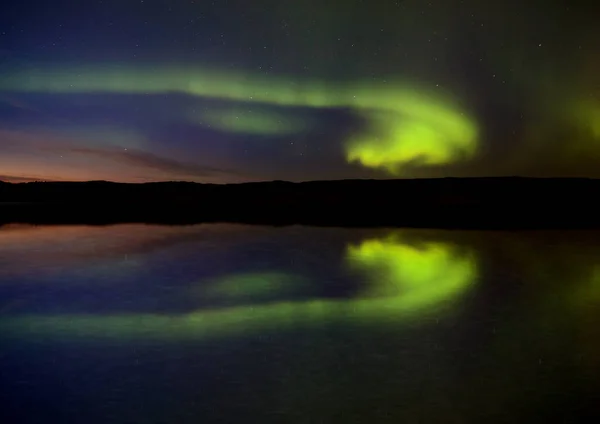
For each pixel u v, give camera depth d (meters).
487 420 3.77
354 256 9.65
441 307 6.73
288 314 6.44
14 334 5.66
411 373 4.62
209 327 5.91
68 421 3.75
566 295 7.24
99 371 4.65
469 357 5.01
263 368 4.74
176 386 4.34
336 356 5.02
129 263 9.06
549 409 3.93
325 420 3.78
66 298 7.07
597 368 4.73
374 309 6.65
